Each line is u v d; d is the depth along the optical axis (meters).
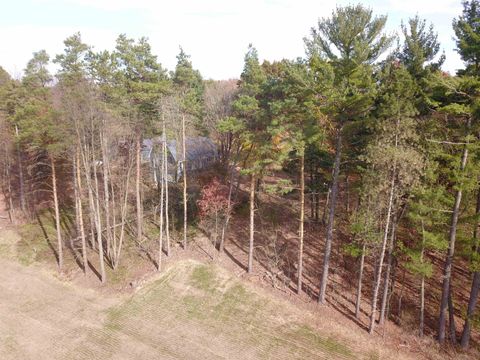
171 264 26.11
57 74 24.70
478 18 15.43
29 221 32.81
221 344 19.50
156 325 20.94
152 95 24.66
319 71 18.98
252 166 23.34
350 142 22.11
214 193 29.09
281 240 28.66
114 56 25.02
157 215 32.62
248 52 22.95
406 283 24.08
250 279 24.34
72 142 23.16
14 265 27.06
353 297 23.05
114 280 24.86
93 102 22.81
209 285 24.03
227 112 32.47
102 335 20.19
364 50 17.95
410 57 21.62
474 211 19.55
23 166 34.59
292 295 22.97
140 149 28.86
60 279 25.31
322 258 26.58
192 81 35.19
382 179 17.67
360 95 18.06
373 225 19.39
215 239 27.69
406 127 16.86
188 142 38.84
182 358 18.59
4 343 19.52
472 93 16.53
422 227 17.89
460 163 17.17
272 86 20.66
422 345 19.38
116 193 33.38
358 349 19.09
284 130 20.20
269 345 19.39
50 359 18.58
